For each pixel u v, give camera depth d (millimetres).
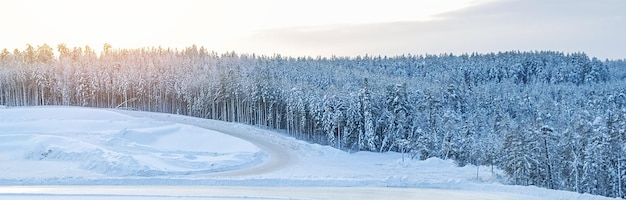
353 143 109875
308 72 196875
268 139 106812
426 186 55500
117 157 72562
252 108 138875
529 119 127438
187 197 42531
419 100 117188
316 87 147625
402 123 107062
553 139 69500
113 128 107312
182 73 177875
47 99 174500
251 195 46719
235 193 48469
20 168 71250
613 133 67312
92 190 50844
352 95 110688
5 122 112812
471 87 145375
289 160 84938
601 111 131125
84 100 168000
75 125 108000
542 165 67688
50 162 75875
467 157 86438
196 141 98250
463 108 126750
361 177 66500
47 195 43562
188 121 126562
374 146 105625
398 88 109500
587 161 65375
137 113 137000
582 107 148625
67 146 82000
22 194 43781
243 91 141375
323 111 113875
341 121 110312
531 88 188250
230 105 147000
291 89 130375
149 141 97250
